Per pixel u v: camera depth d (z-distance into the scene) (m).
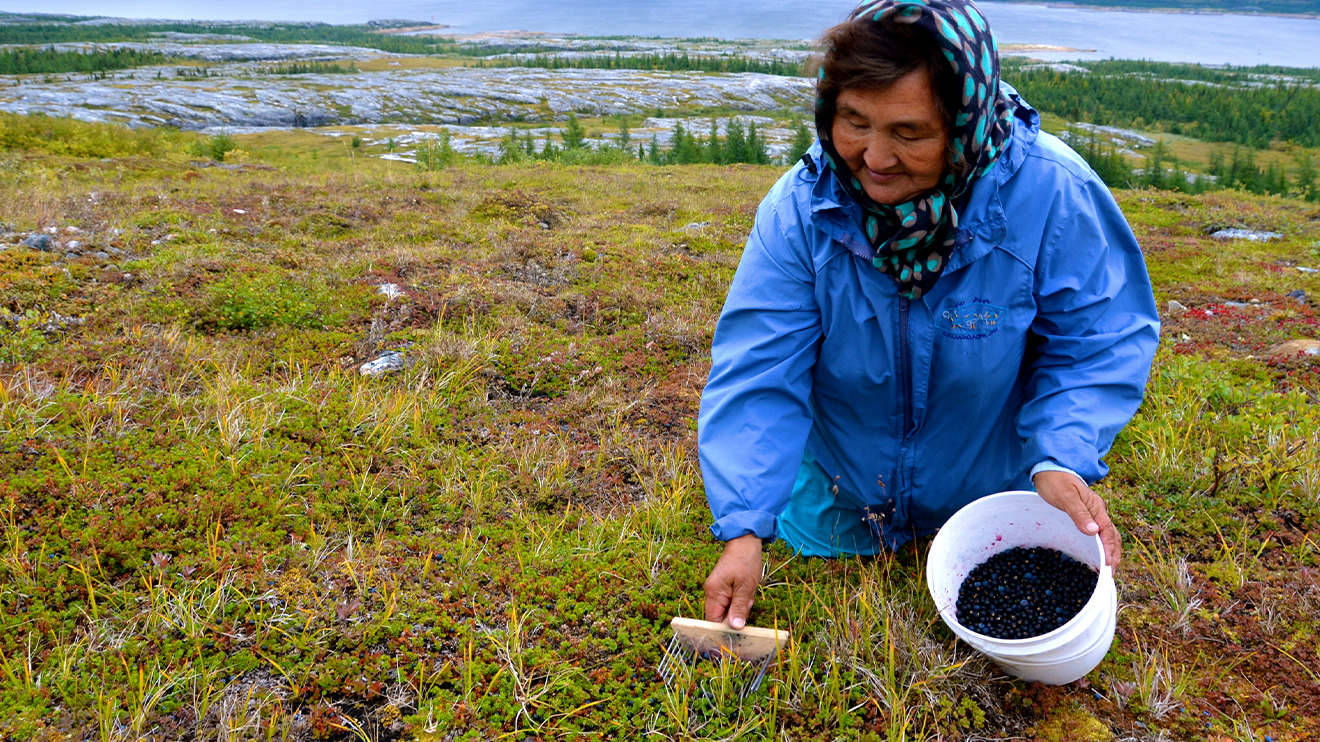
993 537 2.39
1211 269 8.58
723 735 2.15
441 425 3.95
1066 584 2.29
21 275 5.37
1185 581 2.66
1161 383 4.21
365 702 2.24
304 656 2.37
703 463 2.13
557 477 3.48
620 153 25.67
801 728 2.18
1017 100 2.03
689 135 58.69
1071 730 2.16
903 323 2.05
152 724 2.11
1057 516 2.31
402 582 2.72
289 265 6.60
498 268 6.93
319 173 15.12
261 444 3.42
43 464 3.15
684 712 2.17
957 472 2.34
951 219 1.84
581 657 2.43
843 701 2.21
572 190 13.42
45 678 2.21
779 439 2.12
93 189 10.48
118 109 123.81
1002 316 2.01
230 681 2.27
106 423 3.51
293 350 4.79
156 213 8.23
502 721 2.19
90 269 5.84
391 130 116.94
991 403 2.18
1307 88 194.25
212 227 7.85
